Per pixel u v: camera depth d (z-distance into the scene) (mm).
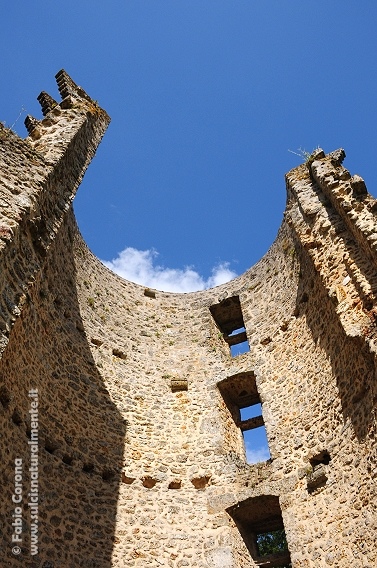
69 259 12141
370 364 8305
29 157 8352
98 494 9180
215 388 12555
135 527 9227
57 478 8477
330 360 10078
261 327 13180
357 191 9570
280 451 10344
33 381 8820
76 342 11094
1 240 6270
